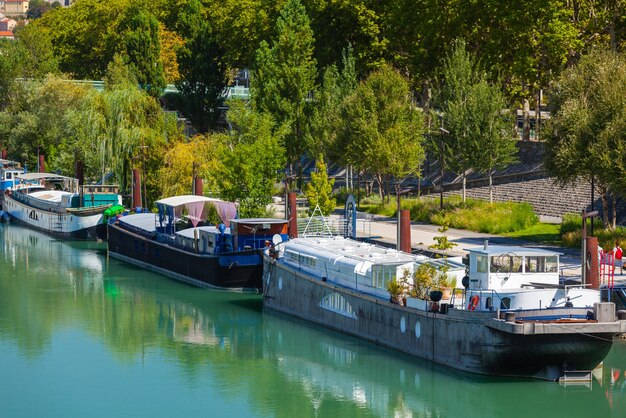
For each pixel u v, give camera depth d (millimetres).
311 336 72500
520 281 60438
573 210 109812
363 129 120625
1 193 154500
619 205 106188
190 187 123250
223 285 89500
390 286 65000
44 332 76875
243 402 60156
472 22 135250
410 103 126625
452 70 118625
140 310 83250
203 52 182750
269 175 111375
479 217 105062
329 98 136375
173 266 97750
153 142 127938
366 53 151625
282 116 142000
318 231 96500
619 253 76688
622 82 93250
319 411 58406
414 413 57500
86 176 137875
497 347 56188
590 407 55906
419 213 114250
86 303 86438
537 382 57344
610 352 65375
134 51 192875
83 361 69062
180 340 73750
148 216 112812
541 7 123125
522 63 127500
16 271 102375
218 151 115125
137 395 61906
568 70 104250
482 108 112750
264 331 75188
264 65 148000
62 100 162750
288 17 144625
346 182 144750
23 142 164000
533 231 101062
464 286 62344
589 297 57375
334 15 157125
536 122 139375
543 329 54719
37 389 63219
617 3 124375
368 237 97312
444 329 59750
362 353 66312
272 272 81000
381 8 153750
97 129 135250
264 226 89562
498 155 113062
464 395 58094
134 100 137000
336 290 71188
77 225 124938
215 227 95938
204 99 182750
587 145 91375
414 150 121062
